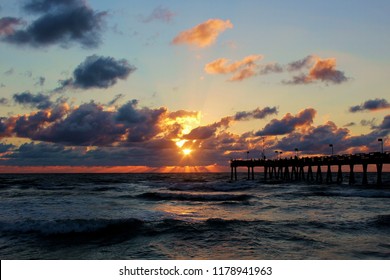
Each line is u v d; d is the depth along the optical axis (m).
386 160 43.62
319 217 23.30
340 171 58.44
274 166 75.75
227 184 63.47
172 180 100.31
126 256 14.30
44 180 98.50
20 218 22.66
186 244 16.12
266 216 24.08
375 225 19.88
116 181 91.94
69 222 19.69
